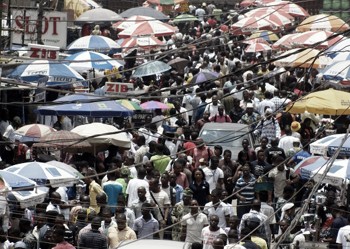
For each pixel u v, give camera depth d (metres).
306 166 32.28
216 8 93.31
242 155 37.56
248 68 27.23
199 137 39.69
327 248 28.48
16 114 40.91
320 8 80.06
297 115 44.34
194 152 37.16
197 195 33.94
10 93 40.31
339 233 28.89
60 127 41.09
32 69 39.28
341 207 30.64
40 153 35.72
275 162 35.06
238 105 45.81
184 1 84.75
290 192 33.41
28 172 29.72
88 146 35.56
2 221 27.81
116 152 36.28
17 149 35.88
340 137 33.62
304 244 28.53
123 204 30.31
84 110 38.25
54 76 39.38
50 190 30.50
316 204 30.52
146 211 29.73
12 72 39.41
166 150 36.44
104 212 28.75
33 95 39.81
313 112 40.59
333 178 31.33
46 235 27.81
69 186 31.41
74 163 34.84
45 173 29.75
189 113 46.72
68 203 30.38
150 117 41.25
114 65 48.44
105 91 40.47
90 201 30.73
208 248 28.53
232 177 35.59
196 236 29.86
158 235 30.08
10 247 27.34
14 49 42.22
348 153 33.22
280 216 32.03
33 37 45.50
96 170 35.56
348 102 40.69
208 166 35.50
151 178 32.28
